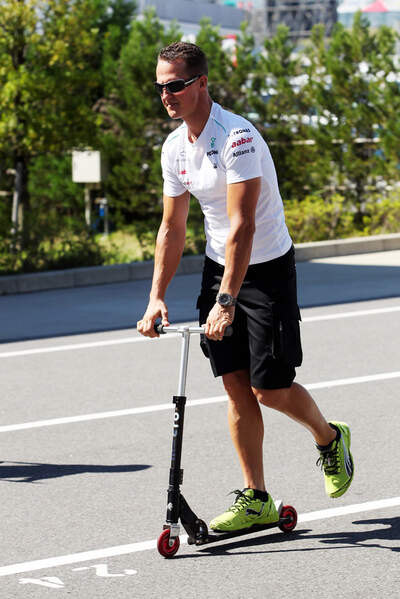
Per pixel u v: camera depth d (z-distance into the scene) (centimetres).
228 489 1143
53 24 3503
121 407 1548
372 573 892
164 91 898
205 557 938
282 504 1002
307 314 2342
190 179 941
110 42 4703
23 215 3716
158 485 1171
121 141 4466
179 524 1031
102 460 1278
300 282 2836
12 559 949
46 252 3097
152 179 4375
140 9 7812
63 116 3506
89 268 2950
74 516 1070
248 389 973
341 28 4325
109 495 1139
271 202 937
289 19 8475
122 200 4556
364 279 2855
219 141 909
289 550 950
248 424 976
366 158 4284
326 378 1700
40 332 2220
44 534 1016
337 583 872
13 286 2820
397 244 3512
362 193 4253
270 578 885
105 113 4612
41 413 1529
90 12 3544
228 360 962
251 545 966
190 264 3120
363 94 4219
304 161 4338
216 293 972
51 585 883
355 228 3916
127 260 3450
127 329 2230
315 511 1062
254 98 4350
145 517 1062
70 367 1855
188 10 8575
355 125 4197
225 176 916
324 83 4259
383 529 1003
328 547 955
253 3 8838
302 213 3797
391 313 2328
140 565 923
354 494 1118
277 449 1289
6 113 3450
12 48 3509
